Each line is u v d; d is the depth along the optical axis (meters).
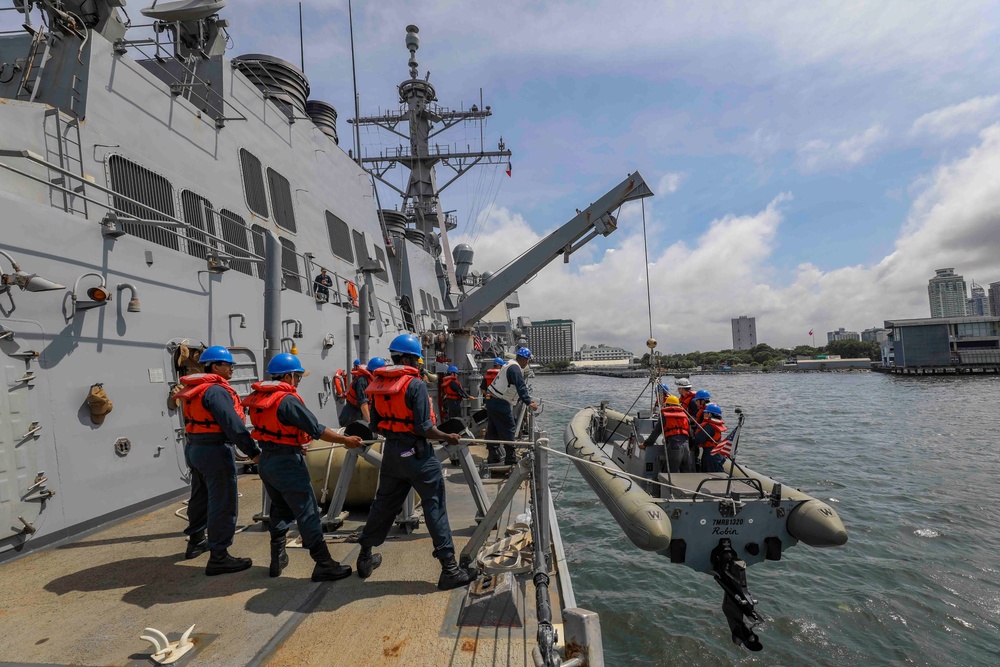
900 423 27.23
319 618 2.85
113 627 2.79
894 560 8.63
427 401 3.29
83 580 3.46
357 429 3.62
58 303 4.36
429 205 23.92
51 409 4.25
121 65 5.95
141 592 3.25
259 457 3.42
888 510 11.51
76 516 4.41
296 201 9.50
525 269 11.77
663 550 5.98
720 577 5.98
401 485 3.36
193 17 7.38
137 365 5.16
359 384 5.62
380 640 2.58
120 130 5.82
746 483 6.45
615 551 9.26
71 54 5.59
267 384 3.42
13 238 4.03
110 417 4.81
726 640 6.46
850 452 18.98
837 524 5.67
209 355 3.71
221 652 2.51
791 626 6.68
